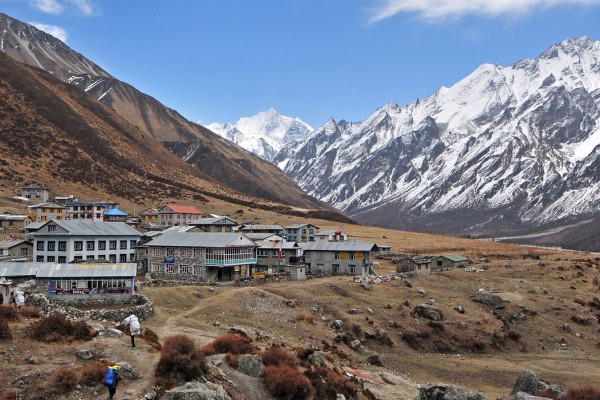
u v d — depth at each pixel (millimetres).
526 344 100938
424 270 141750
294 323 88062
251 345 58375
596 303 122500
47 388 40594
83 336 51875
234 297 92188
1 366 43469
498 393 73000
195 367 45000
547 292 128500
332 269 136500
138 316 74562
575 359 94500
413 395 64062
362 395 58438
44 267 85000
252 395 47156
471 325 102625
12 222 172125
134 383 43031
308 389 49750
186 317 79938
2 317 54250
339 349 82312
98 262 90500
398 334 95250
